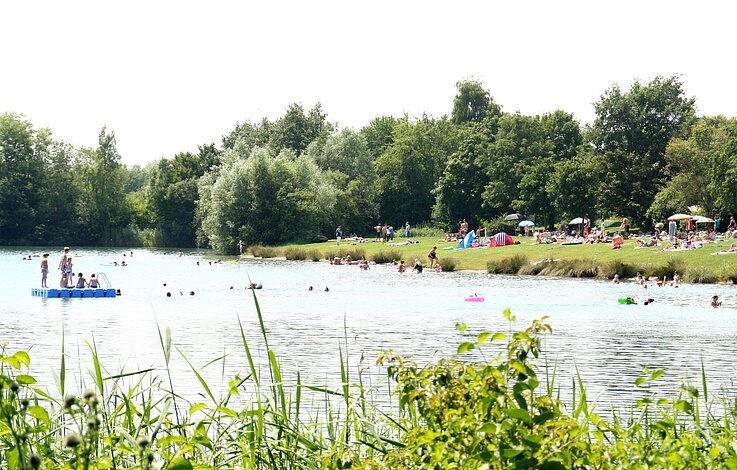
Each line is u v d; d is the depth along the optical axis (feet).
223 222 337.93
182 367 63.62
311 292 154.61
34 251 351.05
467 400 17.11
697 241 219.20
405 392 18.01
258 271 221.25
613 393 56.90
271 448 23.27
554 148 378.32
